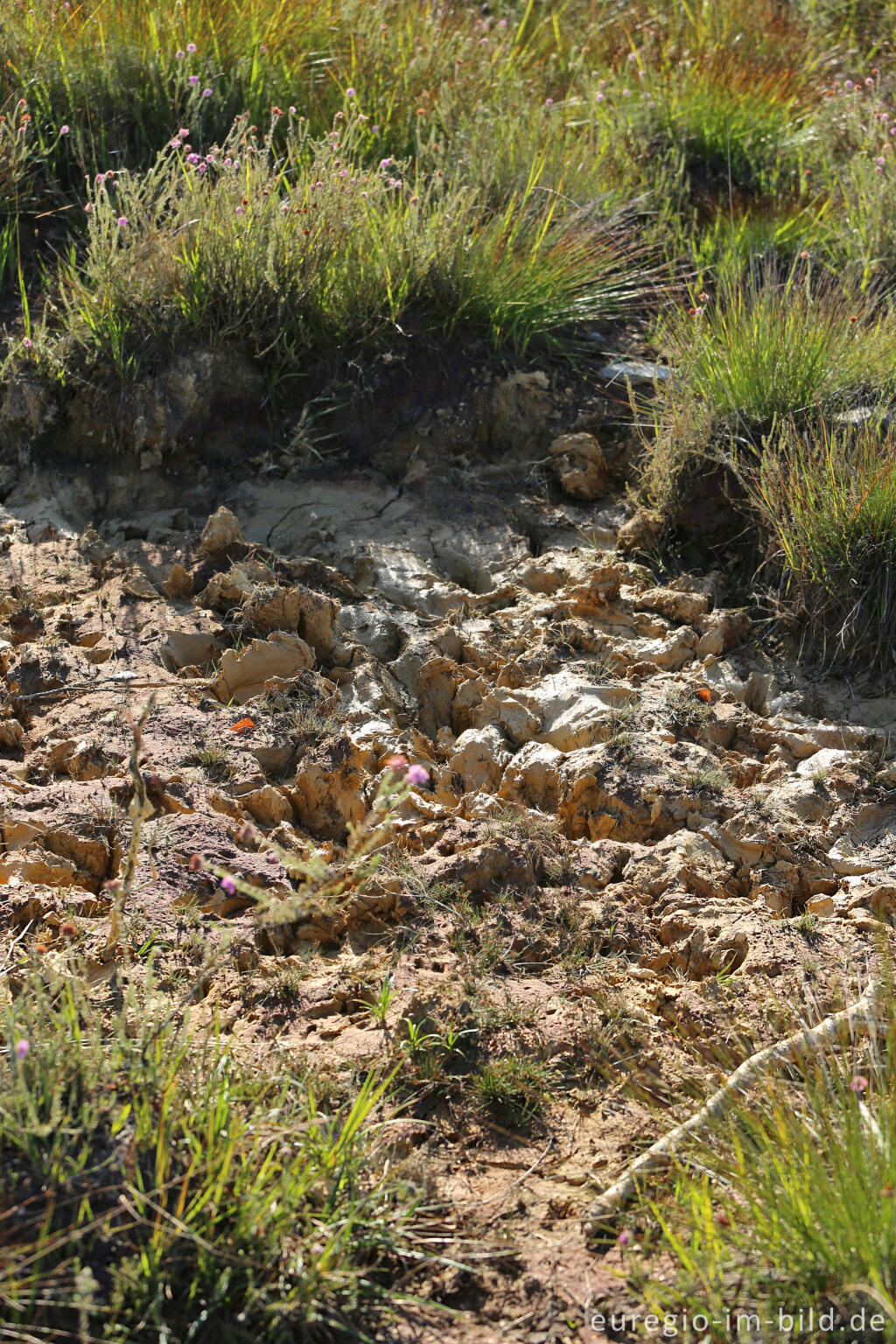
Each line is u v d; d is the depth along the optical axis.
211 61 6.51
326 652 4.17
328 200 5.35
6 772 3.48
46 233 6.04
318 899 2.67
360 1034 2.69
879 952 3.00
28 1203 2.03
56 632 4.12
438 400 5.41
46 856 3.14
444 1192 2.39
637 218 6.84
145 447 5.05
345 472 5.22
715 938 3.08
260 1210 2.11
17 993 2.72
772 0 8.81
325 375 5.38
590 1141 2.52
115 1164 2.12
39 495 5.02
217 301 5.17
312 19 6.92
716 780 3.60
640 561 4.88
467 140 6.51
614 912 3.13
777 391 4.98
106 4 6.47
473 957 2.94
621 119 7.39
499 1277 2.22
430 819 3.49
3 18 6.24
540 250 5.88
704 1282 2.12
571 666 4.14
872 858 3.46
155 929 2.90
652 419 5.35
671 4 8.92
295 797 3.49
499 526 4.95
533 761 3.63
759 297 5.53
